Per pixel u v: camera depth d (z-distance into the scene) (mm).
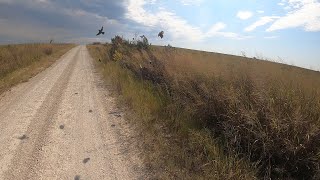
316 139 4156
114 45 21312
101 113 8109
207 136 5410
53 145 5820
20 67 17984
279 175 4246
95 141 6047
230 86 5641
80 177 4598
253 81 5570
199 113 6266
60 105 8953
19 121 7316
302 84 5223
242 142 4902
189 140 5609
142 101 8281
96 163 5070
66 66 20156
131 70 13508
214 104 5934
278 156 4355
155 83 9844
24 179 4512
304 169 4211
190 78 7258
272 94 4938
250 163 4434
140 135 6289
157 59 10906
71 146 5781
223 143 5211
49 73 16266
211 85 6461
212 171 4375
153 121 6930
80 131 6648
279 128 4281
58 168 4871
